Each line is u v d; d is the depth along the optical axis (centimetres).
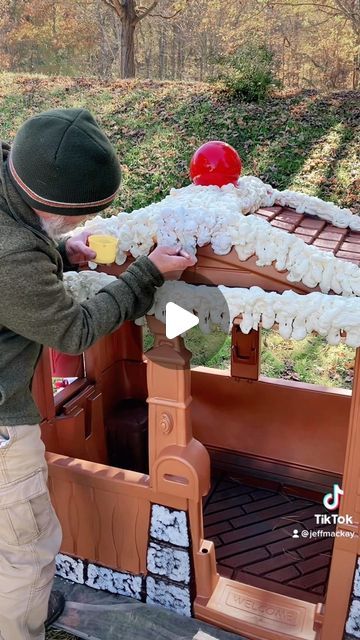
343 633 135
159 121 721
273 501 206
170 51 1416
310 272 113
